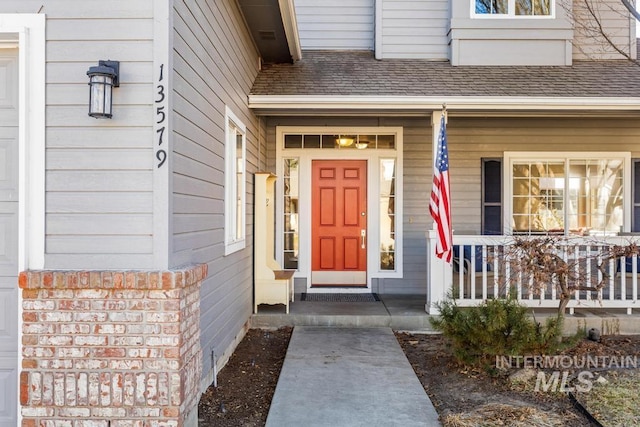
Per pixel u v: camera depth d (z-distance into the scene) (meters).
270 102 5.98
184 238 3.25
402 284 7.45
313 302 6.75
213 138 4.11
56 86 2.93
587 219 7.44
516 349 4.04
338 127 7.45
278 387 3.88
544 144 7.42
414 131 7.46
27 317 2.80
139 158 2.91
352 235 7.57
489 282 7.05
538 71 6.95
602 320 5.71
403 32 7.51
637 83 6.46
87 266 2.89
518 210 7.47
